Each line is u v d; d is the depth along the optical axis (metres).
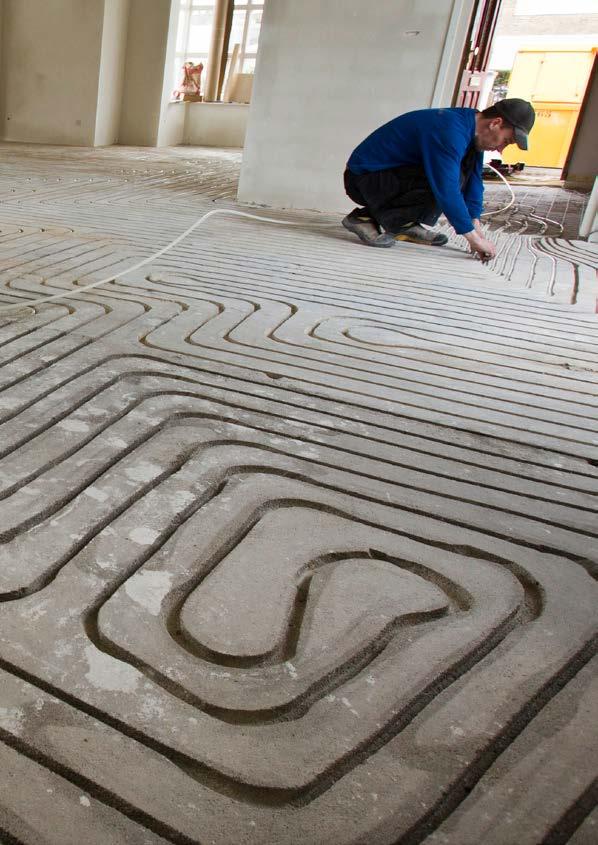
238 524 1.27
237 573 1.14
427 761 0.84
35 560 1.13
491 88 11.84
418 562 1.21
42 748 0.82
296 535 1.25
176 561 1.16
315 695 0.93
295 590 1.12
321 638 1.02
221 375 1.93
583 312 3.09
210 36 13.01
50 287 2.61
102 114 11.80
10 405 1.62
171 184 6.67
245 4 12.70
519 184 9.23
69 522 1.23
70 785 0.78
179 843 0.74
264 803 0.78
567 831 0.77
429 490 1.45
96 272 2.91
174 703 0.89
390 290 3.19
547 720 0.91
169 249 3.55
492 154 12.74
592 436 1.80
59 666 0.93
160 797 0.78
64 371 1.83
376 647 1.02
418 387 2.01
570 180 9.56
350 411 1.79
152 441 1.52
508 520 1.37
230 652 0.97
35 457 1.42
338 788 0.80
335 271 3.47
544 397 2.04
